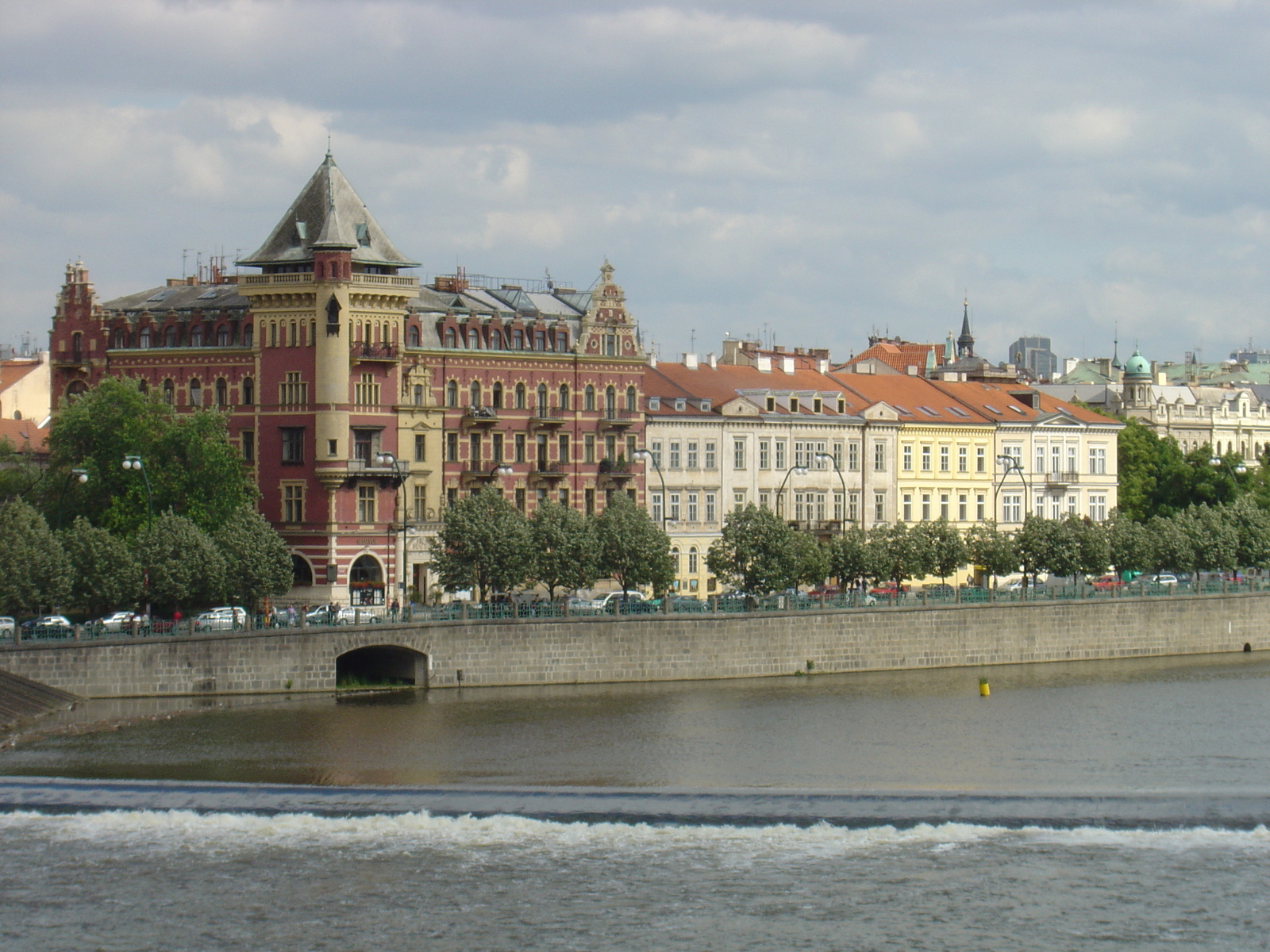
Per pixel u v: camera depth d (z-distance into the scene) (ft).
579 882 380.99
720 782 456.45
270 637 562.66
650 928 355.77
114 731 505.25
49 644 530.68
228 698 554.87
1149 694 606.55
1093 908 365.81
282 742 496.23
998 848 400.67
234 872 388.78
